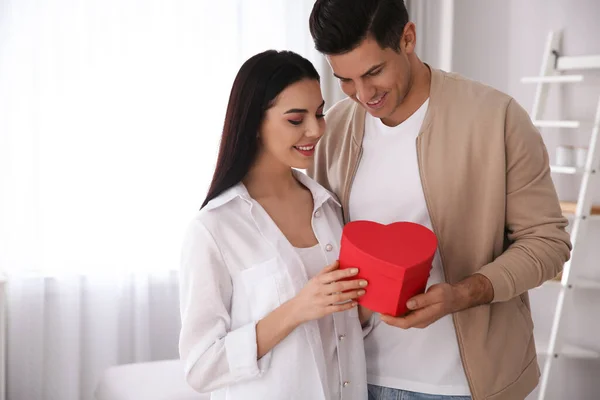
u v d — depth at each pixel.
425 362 1.66
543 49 3.21
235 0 3.61
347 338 1.59
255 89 1.50
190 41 3.56
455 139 1.65
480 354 1.63
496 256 1.68
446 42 3.73
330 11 1.52
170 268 3.60
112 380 2.62
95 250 3.45
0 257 3.31
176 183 3.59
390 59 1.56
